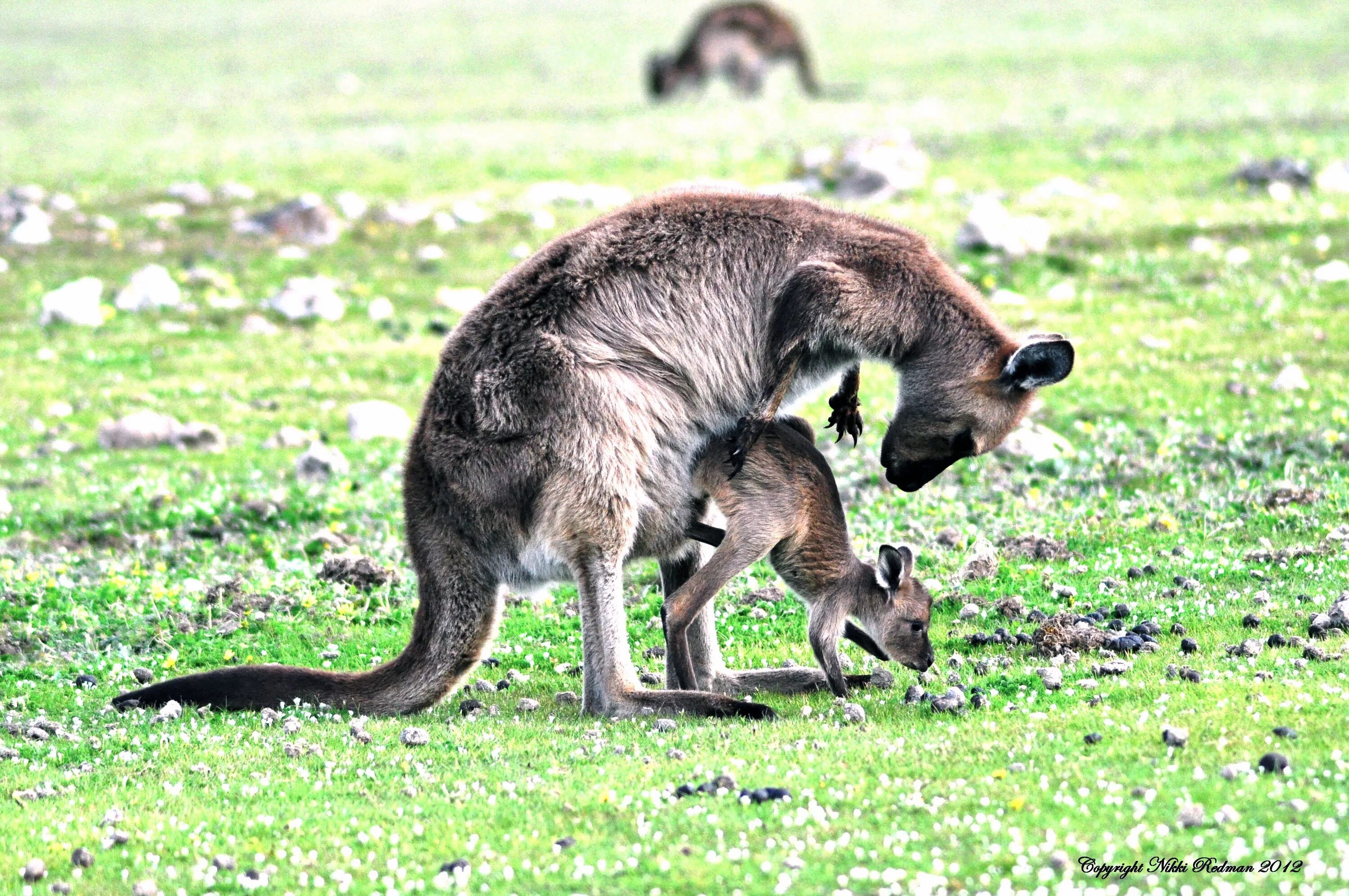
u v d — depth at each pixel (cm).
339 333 2378
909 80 5209
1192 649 1086
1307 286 2239
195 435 1941
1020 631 1187
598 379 1064
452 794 905
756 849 790
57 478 1802
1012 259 2459
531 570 1102
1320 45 5366
